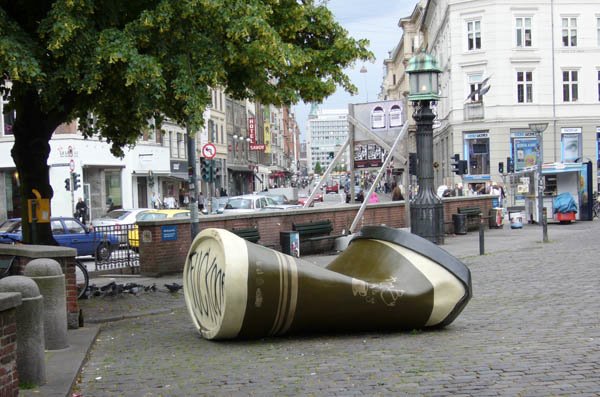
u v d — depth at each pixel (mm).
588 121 51062
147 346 8812
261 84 12797
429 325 8844
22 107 12398
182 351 8367
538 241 22438
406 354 7602
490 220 30234
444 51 57844
